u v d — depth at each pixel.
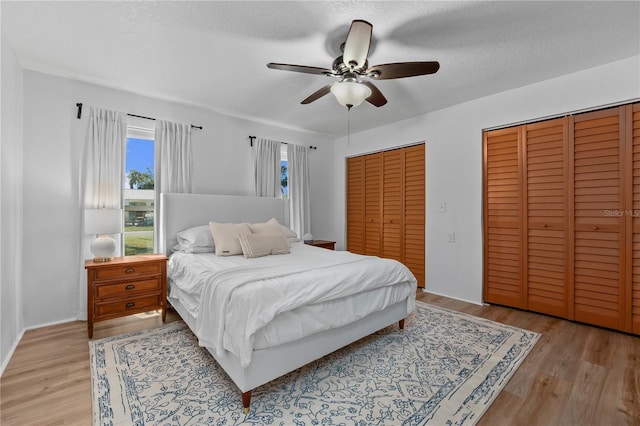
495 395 1.71
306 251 3.17
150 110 3.26
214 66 2.60
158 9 1.86
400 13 1.87
